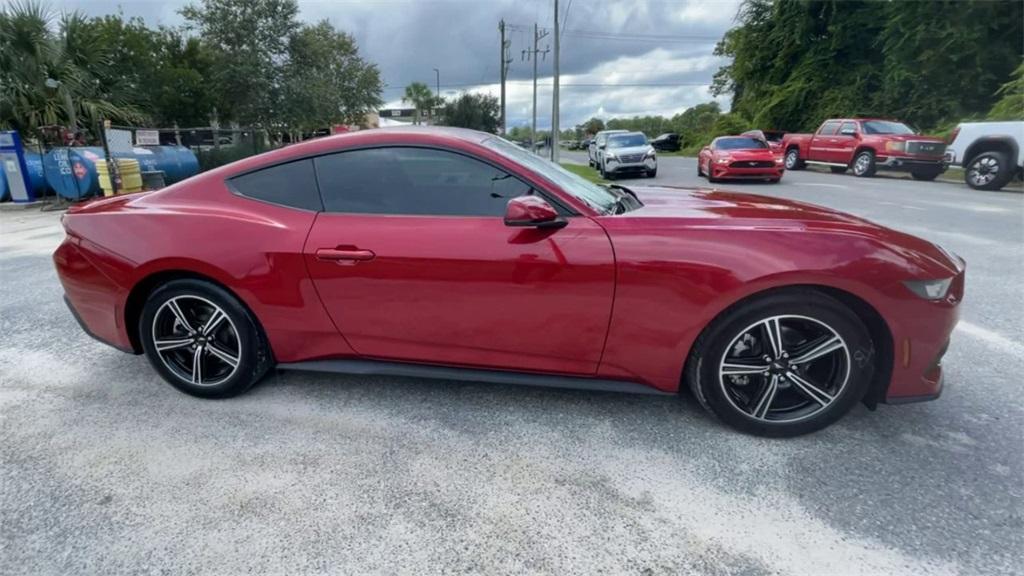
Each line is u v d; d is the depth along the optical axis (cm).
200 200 266
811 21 2548
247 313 261
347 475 215
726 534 180
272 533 185
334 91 2820
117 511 197
